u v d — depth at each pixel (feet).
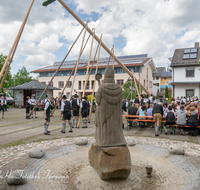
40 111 68.54
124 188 10.96
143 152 17.94
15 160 14.79
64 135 26.91
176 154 16.21
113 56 56.08
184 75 82.23
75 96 33.76
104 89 11.62
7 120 43.91
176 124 27.84
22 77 168.04
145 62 118.52
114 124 11.77
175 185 11.32
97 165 11.61
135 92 87.40
